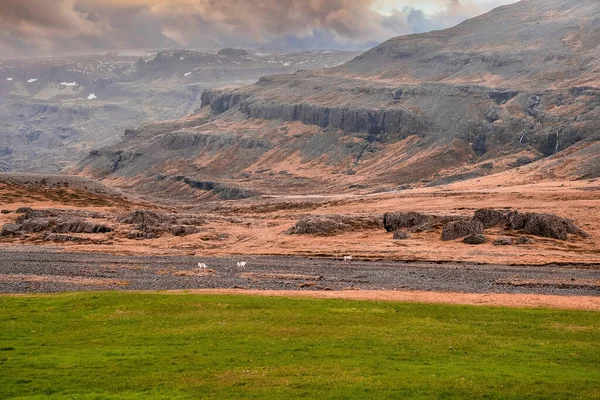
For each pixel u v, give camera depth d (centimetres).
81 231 18262
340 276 10900
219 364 4856
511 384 4356
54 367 4806
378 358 5028
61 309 6969
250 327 6050
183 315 6594
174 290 8669
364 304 7206
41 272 11269
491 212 16675
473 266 12194
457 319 6512
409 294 8206
